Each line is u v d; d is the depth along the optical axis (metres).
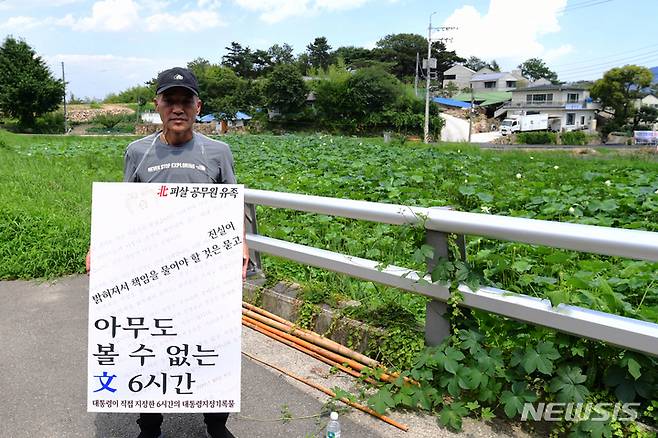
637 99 64.94
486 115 79.56
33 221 6.16
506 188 9.32
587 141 59.19
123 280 2.49
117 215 2.49
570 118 70.94
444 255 3.03
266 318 4.11
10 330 4.18
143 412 2.54
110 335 2.50
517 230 2.61
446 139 66.19
